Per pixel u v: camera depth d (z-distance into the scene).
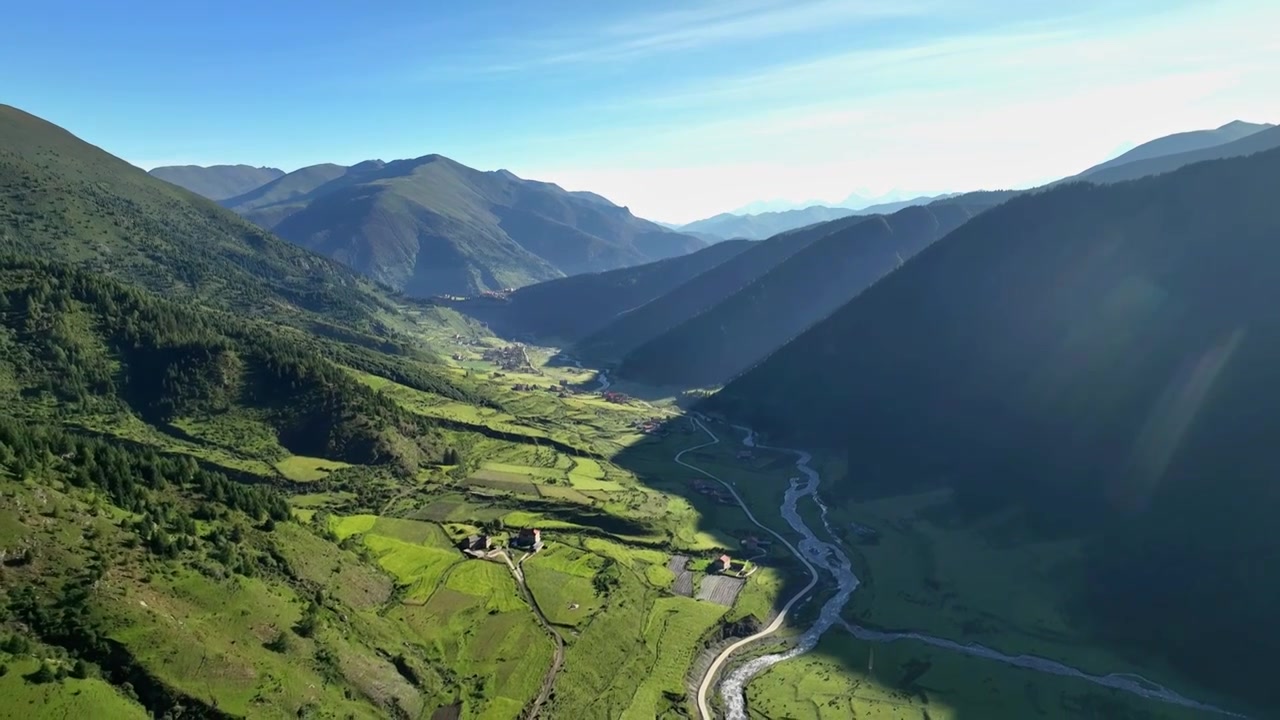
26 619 93.50
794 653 158.50
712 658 154.50
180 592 111.69
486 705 125.12
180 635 102.75
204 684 98.81
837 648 160.50
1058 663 156.00
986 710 137.38
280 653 112.44
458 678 131.62
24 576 98.38
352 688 115.88
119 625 98.75
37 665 88.25
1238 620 158.88
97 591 101.56
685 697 138.88
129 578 107.81
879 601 183.62
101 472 128.75
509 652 140.62
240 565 125.62
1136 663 156.50
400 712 117.94
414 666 129.25
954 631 169.25
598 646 147.25
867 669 151.38
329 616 129.62
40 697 84.88
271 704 102.12
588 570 181.25
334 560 151.75
